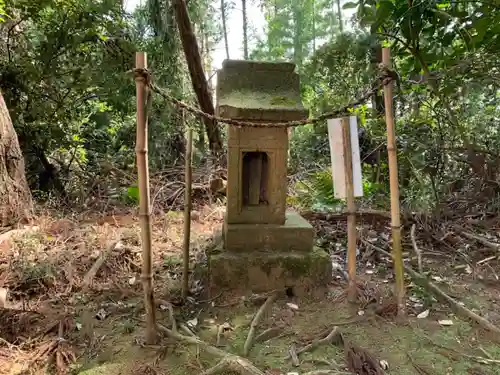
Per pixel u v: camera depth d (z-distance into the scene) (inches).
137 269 131.9
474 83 165.6
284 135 114.0
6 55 227.0
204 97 253.0
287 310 106.1
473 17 156.4
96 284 118.5
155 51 268.1
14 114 219.0
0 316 95.9
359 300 109.8
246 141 112.9
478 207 177.5
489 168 180.5
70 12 227.6
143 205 85.4
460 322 100.2
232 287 112.0
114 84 251.0
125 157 281.6
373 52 227.6
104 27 238.5
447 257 142.5
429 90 189.6
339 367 82.0
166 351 87.0
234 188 115.8
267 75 116.0
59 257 128.4
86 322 96.8
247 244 116.3
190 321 100.4
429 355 86.7
